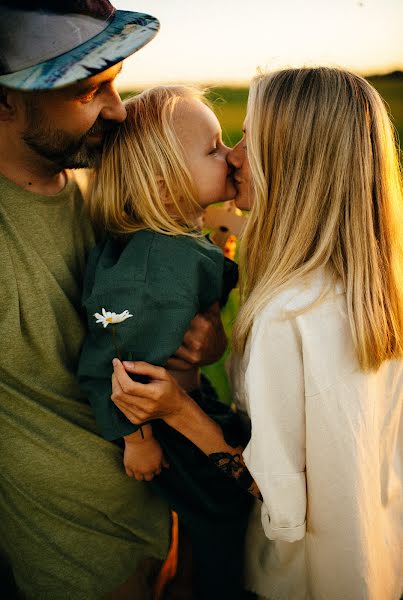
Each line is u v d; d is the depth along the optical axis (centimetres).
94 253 139
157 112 135
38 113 112
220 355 154
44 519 141
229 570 152
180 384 153
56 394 136
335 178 119
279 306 116
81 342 141
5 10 105
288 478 120
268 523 126
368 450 118
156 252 129
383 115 126
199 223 151
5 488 141
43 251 130
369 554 121
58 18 108
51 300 130
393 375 129
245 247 136
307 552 132
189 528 150
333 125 119
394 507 141
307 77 123
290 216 123
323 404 114
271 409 118
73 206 140
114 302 124
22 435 134
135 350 124
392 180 125
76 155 124
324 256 119
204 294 135
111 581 147
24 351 129
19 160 121
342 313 116
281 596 146
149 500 156
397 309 122
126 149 134
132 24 117
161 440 142
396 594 144
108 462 142
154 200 134
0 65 104
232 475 139
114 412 127
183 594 184
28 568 144
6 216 121
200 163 137
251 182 137
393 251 123
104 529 147
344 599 125
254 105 126
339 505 119
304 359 114
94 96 118
